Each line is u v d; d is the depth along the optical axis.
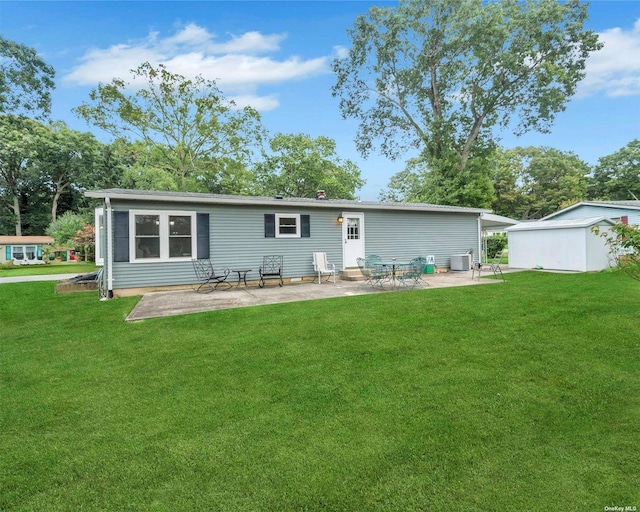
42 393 3.41
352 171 33.12
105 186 26.44
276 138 29.69
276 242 10.56
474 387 3.32
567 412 2.86
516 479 2.12
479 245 14.22
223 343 4.68
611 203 18.94
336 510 1.92
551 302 6.44
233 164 26.20
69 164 30.20
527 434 2.57
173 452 2.45
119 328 5.54
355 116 25.62
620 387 3.25
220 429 2.73
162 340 4.89
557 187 41.06
